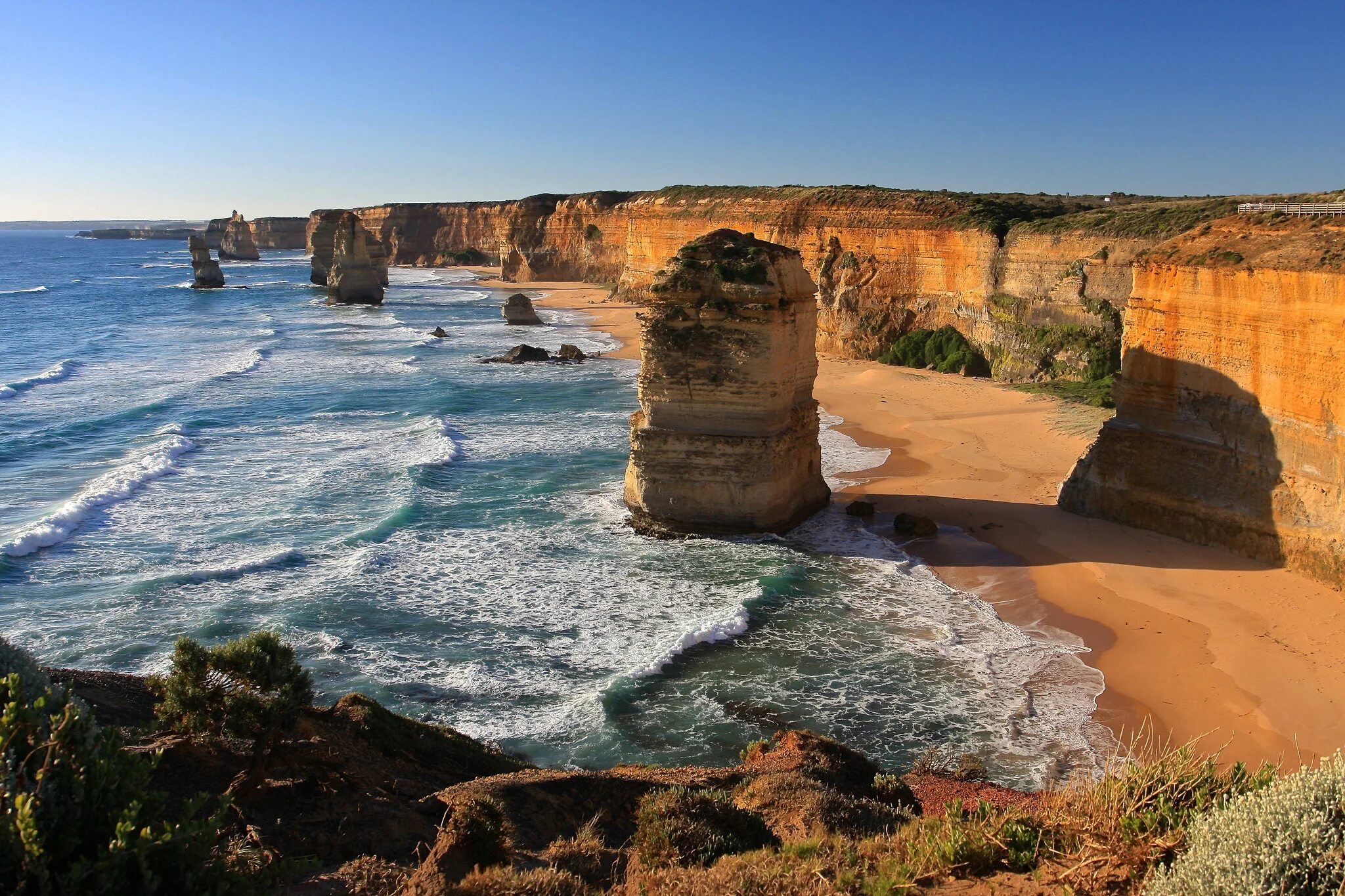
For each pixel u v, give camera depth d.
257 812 9.66
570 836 10.95
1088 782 12.49
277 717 10.30
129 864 6.42
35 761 6.65
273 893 7.60
